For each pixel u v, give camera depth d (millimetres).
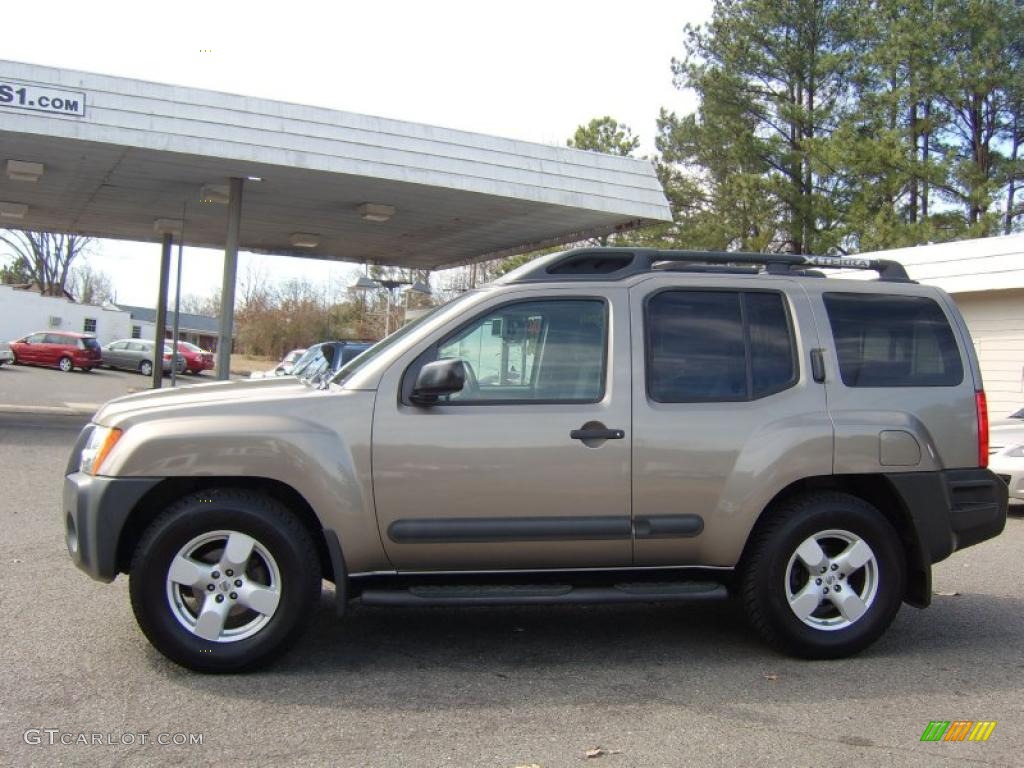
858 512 4980
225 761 3658
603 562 4863
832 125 32281
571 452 4730
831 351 5141
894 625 5785
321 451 4578
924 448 5074
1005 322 17984
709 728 4090
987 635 5582
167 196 18781
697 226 34125
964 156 32969
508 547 4730
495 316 4906
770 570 4926
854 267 5516
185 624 4535
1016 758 3846
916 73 30906
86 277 89000
